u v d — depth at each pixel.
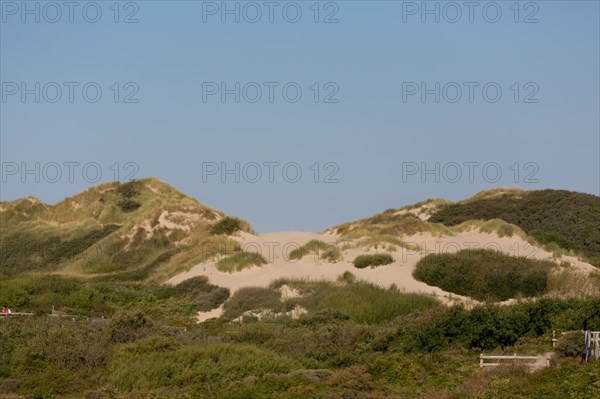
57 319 48.66
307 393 32.06
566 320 39.38
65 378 36.91
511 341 39.31
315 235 73.06
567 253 68.44
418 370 35.44
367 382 33.50
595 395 29.75
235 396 32.06
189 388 33.94
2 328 43.53
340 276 60.22
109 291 63.34
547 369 32.28
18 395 35.50
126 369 36.38
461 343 38.97
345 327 43.69
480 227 71.31
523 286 55.62
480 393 30.92
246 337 45.03
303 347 41.72
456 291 57.16
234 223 79.31
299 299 55.75
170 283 65.31
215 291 60.12
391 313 51.41
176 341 40.81
